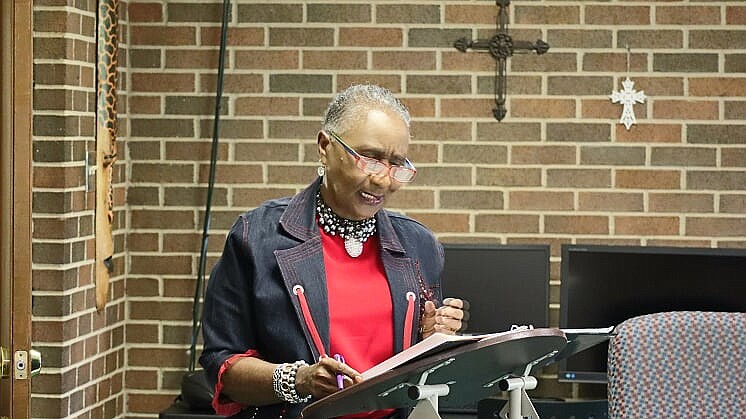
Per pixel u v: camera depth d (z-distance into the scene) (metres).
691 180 6.54
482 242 6.60
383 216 3.97
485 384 3.72
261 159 6.68
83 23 5.86
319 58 6.62
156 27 6.69
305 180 6.66
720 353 3.84
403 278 3.91
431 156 6.61
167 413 6.08
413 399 3.40
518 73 6.56
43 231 5.70
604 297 6.25
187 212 6.72
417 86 6.60
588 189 6.56
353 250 3.90
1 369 4.62
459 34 6.57
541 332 3.32
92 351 6.16
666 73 6.52
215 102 6.69
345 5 6.60
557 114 6.56
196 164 6.71
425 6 6.57
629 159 6.55
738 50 6.49
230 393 3.80
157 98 6.71
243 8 6.65
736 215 6.52
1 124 4.62
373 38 6.60
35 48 5.67
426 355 3.27
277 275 3.80
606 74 6.53
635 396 3.81
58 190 5.69
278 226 3.86
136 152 6.73
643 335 3.85
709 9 6.49
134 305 6.75
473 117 6.59
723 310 6.19
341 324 3.82
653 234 6.56
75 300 5.86
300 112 6.65
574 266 6.26
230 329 3.84
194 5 6.68
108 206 6.27
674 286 6.21
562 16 6.53
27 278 4.61
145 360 6.75
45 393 5.76
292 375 3.61
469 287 6.35
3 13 4.62
